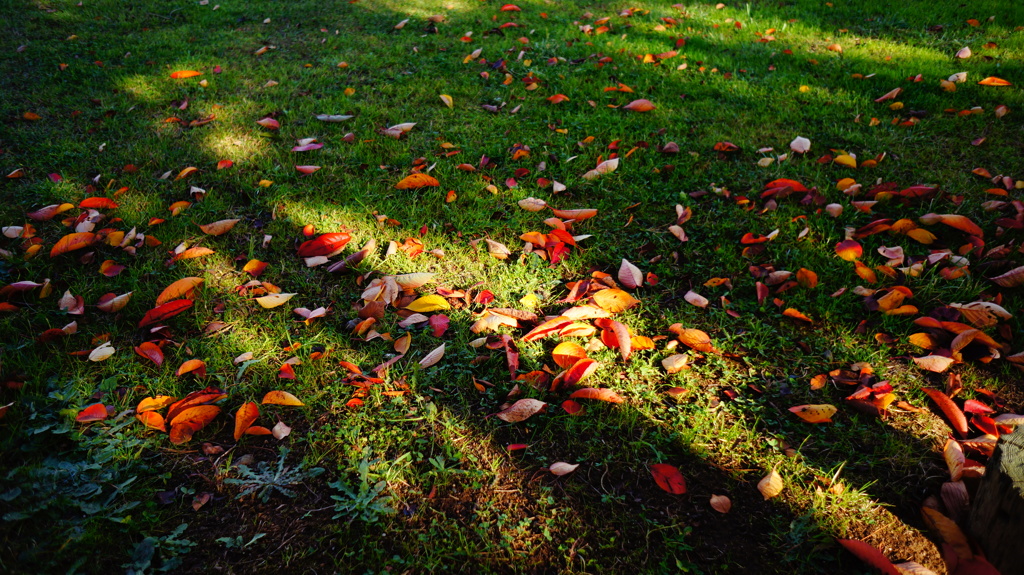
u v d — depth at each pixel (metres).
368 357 2.51
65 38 5.52
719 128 4.24
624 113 4.43
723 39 5.65
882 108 4.41
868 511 1.98
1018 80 4.60
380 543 1.88
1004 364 2.46
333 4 6.58
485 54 5.30
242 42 5.59
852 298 2.84
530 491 2.04
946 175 3.67
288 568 1.81
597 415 2.30
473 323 2.66
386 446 2.16
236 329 2.63
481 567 1.82
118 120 4.20
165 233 3.16
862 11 6.20
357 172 3.76
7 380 2.29
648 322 2.75
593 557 1.86
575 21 6.12
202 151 3.90
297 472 2.07
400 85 4.79
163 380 2.35
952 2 6.17
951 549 1.80
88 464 2.02
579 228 3.32
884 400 2.30
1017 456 1.65
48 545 1.78
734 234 3.27
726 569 1.83
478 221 3.32
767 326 2.70
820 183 3.64
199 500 1.96
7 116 4.18
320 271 3.00
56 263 2.94
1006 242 3.11
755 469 2.12
